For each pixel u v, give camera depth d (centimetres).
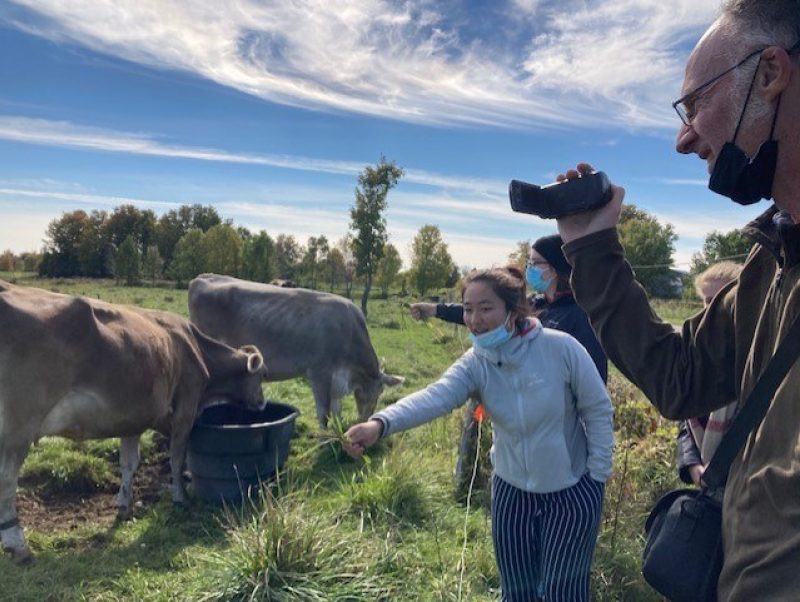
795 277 118
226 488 561
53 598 389
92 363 462
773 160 114
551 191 150
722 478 128
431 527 483
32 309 431
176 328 574
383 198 2419
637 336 150
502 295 272
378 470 557
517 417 279
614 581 385
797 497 108
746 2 117
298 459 669
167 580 414
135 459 537
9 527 429
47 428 453
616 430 518
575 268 154
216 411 677
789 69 110
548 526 285
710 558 140
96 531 494
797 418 112
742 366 137
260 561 378
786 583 106
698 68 122
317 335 790
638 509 433
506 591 304
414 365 1305
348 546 410
